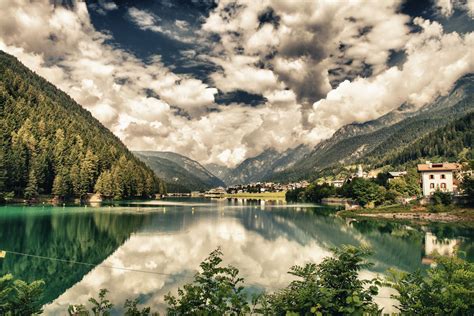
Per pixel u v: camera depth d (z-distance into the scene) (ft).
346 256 37.86
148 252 165.99
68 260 147.43
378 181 578.25
